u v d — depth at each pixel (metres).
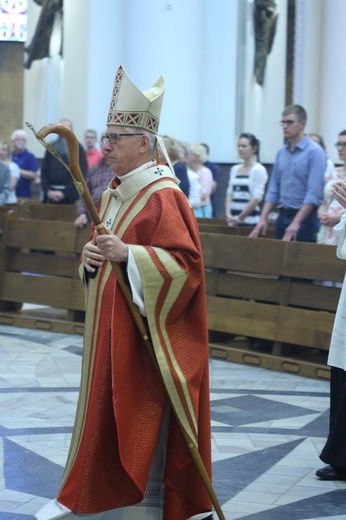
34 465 5.45
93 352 4.30
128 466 4.03
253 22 16.17
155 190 4.26
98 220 4.12
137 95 4.21
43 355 8.66
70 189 13.07
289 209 9.28
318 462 5.71
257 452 5.88
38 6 18.44
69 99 17.06
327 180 9.24
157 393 4.18
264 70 16.34
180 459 4.20
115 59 16.78
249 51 16.20
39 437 6.02
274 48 16.44
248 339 9.25
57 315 10.36
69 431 6.18
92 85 16.75
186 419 4.12
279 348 8.39
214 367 8.42
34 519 4.48
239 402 7.14
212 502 4.15
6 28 24.47
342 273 7.92
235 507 4.89
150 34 15.74
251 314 8.53
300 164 9.12
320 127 17.06
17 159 16.25
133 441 4.07
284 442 6.11
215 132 16.19
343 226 5.48
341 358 5.28
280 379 7.98
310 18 16.83
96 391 4.16
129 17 15.92
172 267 4.09
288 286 8.32
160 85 4.35
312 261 8.10
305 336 8.12
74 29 16.94
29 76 18.83
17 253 10.41
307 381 7.94
